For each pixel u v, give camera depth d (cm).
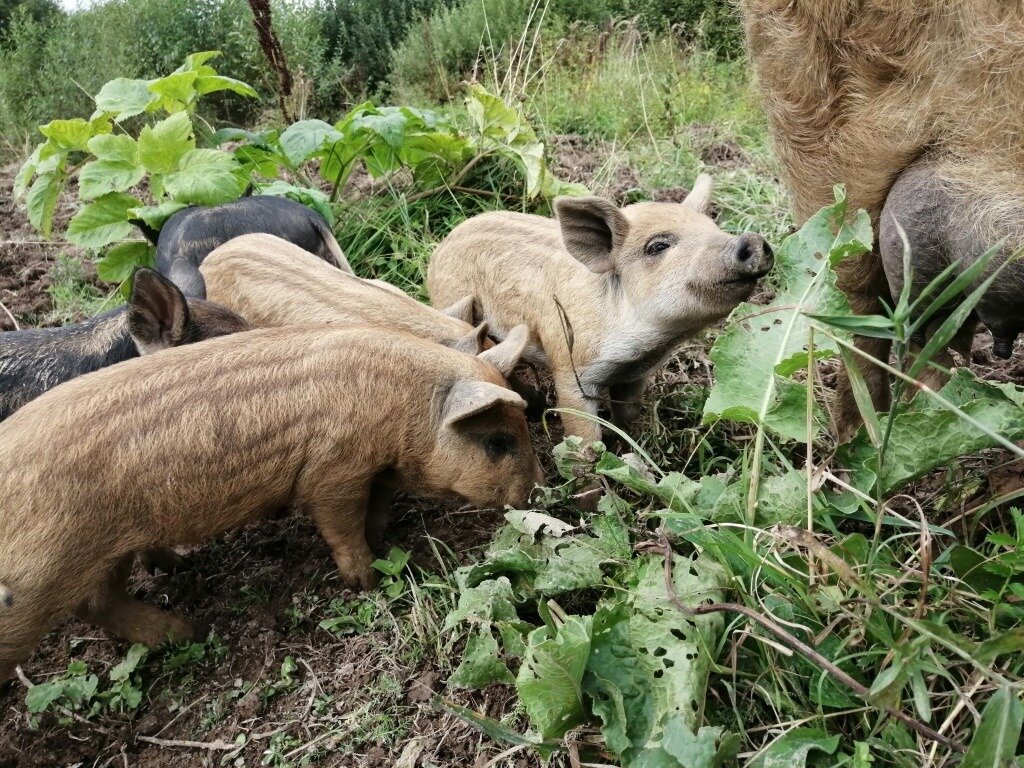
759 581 57
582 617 56
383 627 70
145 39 256
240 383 67
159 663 72
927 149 58
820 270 62
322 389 69
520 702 60
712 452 82
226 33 250
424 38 234
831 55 61
